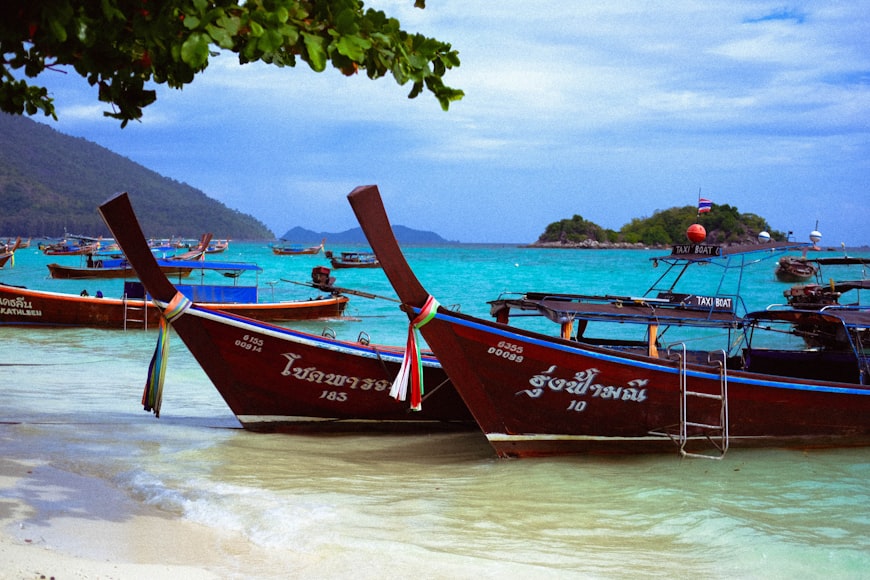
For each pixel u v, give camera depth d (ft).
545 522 23.02
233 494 24.32
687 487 27.07
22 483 24.40
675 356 38.32
